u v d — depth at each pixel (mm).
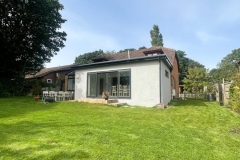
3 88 15273
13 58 16266
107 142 3273
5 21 14891
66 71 21891
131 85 9898
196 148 3119
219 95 9742
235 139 3684
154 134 3904
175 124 4996
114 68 10719
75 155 2635
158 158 2643
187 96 19562
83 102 10102
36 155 2600
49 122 4844
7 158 2482
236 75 7730
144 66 9586
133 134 3859
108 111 7242
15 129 4047
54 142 3201
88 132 3891
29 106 8688
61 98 13547
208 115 6430
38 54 18062
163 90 9539
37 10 15555
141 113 6848
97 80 11477
